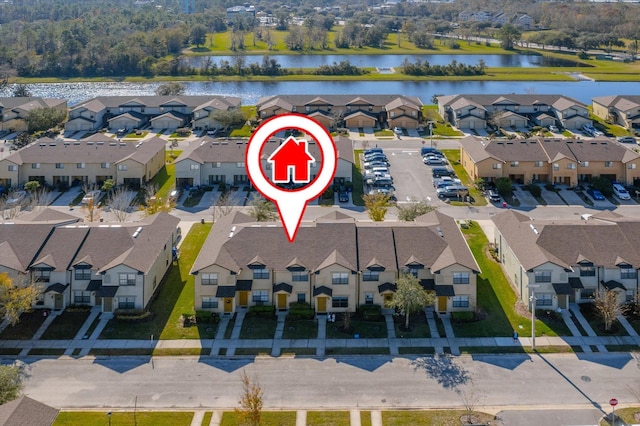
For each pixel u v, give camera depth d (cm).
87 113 13888
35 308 6406
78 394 5138
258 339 5956
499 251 7556
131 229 7006
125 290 6341
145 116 14475
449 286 6334
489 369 5475
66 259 6500
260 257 6450
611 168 10256
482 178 10231
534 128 13612
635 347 5766
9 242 6581
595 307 6256
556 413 4859
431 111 15600
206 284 6328
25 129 13988
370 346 5838
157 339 5956
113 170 10200
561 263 6347
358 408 4947
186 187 10144
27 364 5541
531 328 6091
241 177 10269
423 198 9750
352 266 6338
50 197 9744
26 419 3956
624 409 4891
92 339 5944
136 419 4812
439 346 5828
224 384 5288
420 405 4988
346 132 13600
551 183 10219
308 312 6269
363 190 10125
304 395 5116
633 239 6656
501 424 4728
